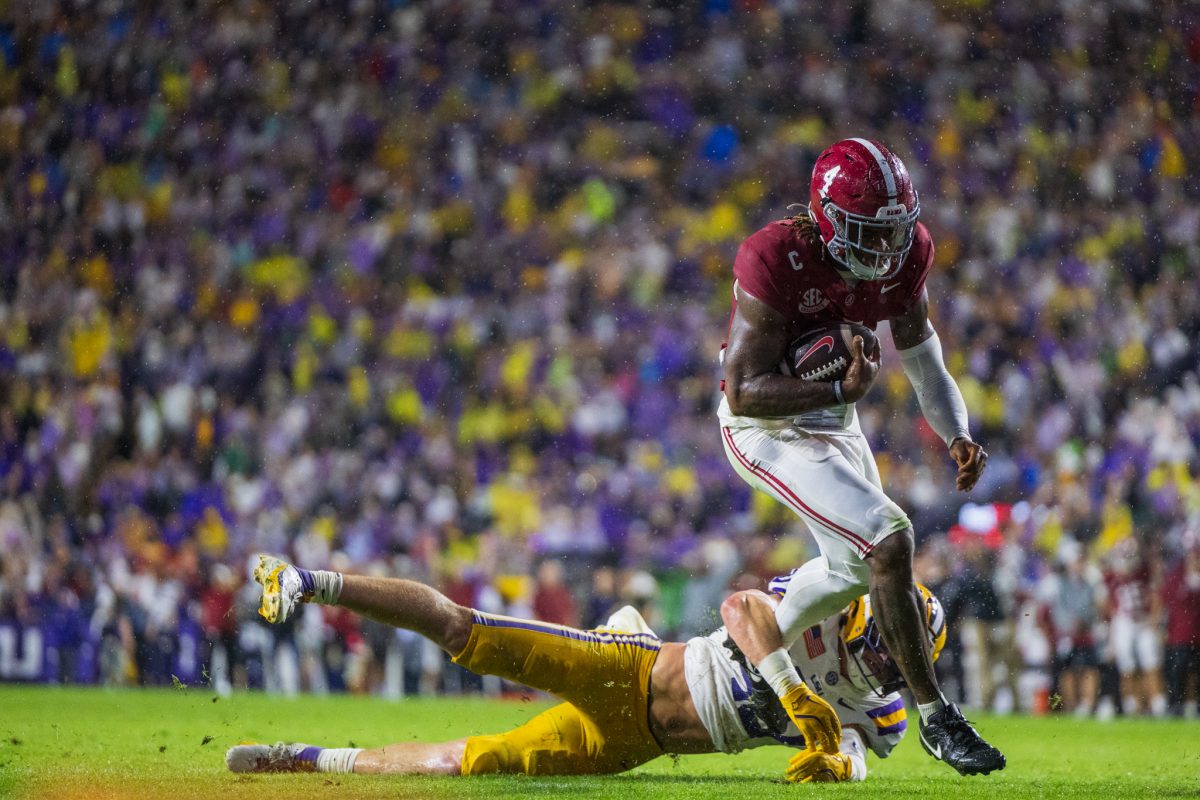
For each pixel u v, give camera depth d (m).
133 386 66.06
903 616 15.76
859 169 16.19
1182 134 74.75
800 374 16.45
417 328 69.31
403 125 78.75
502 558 51.19
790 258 16.62
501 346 69.12
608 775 17.45
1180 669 40.25
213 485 56.53
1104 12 76.69
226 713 32.88
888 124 76.81
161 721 29.55
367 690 43.97
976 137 74.94
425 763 17.19
